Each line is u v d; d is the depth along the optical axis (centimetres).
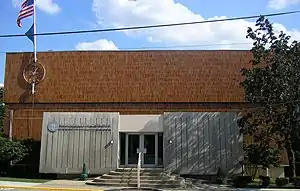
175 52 3497
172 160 2969
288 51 2762
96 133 3020
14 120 3500
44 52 3566
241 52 3469
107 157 2977
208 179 2956
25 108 3509
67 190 2234
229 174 2931
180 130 3011
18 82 3547
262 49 2806
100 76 3503
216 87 3431
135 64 3503
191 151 2975
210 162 2956
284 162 3212
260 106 3003
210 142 2983
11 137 3456
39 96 3506
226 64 3459
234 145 2972
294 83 2695
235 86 3422
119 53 3522
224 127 3002
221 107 3406
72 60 3538
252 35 2819
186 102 3422
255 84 2752
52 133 3048
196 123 3014
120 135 3094
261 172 3200
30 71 3544
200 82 3444
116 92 3466
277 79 2695
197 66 3469
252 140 3219
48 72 3534
